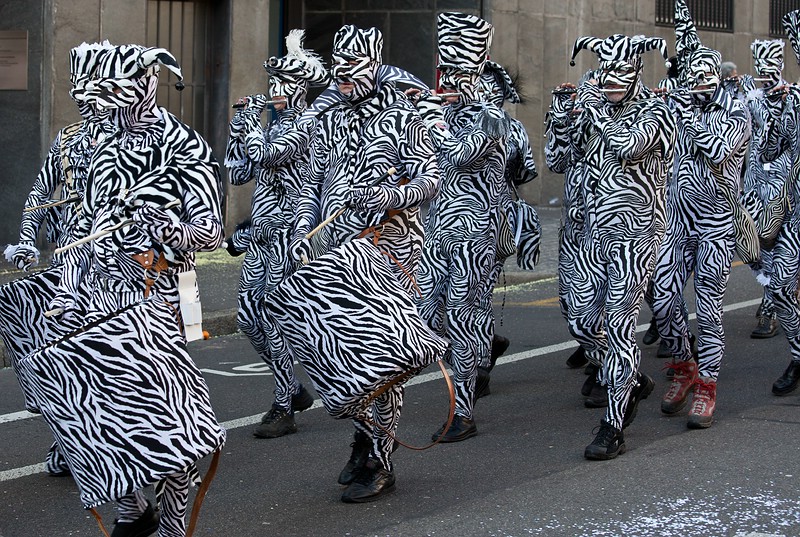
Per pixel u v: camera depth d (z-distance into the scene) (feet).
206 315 42.70
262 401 32.27
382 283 20.90
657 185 26.32
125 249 19.72
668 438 28.12
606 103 26.76
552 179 79.00
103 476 17.03
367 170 23.20
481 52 28.58
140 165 20.18
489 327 32.35
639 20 82.84
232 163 29.40
